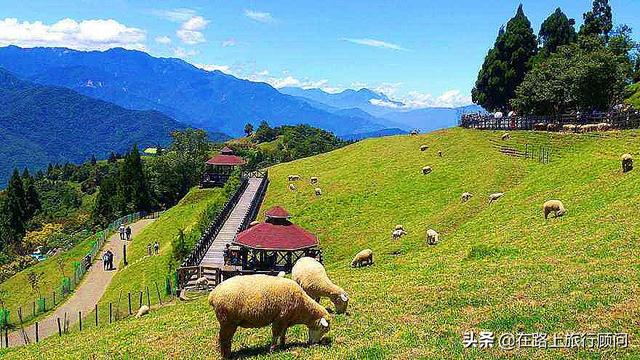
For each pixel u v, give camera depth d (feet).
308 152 579.89
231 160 360.07
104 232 310.65
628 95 315.78
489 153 245.24
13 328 168.96
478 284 82.38
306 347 60.85
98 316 163.32
